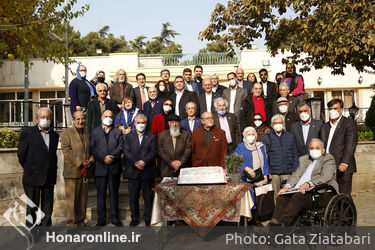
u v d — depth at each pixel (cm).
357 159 852
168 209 471
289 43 938
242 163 488
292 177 516
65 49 810
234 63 1777
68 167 547
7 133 741
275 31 880
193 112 621
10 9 754
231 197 470
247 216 477
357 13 704
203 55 1781
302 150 598
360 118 1279
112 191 570
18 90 1980
